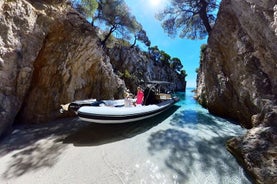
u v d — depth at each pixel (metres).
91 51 7.74
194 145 4.64
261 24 4.82
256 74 5.19
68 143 4.52
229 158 3.91
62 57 6.52
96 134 5.30
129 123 6.56
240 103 6.36
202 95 11.32
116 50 25.47
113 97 10.05
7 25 4.80
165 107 8.50
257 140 3.65
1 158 3.66
